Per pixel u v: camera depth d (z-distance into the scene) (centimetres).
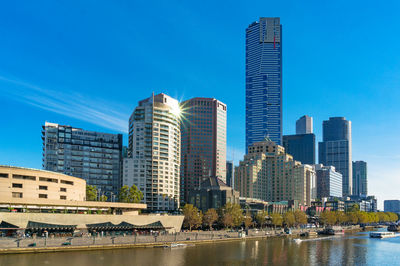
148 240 16125
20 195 15375
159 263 12525
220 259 13825
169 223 19012
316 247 18100
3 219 14025
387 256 15625
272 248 17162
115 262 12288
